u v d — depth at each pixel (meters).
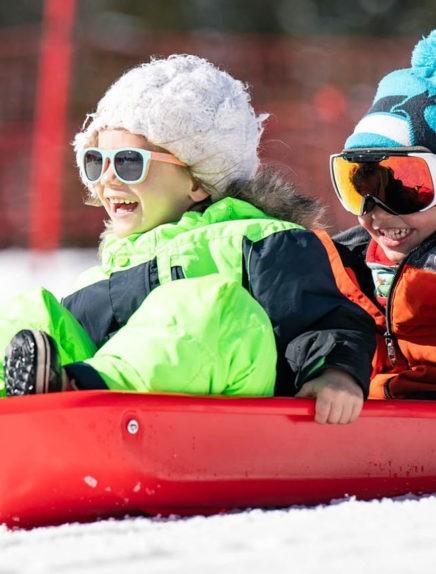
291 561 3.97
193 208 7.17
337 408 5.57
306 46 33.38
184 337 5.47
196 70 7.25
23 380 5.23
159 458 5.15
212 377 5.50
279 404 5.47
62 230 29.48
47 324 6.14
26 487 5.07
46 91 26.12
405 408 5.84
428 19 43.03
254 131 7.42
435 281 7.00
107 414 5.05
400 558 4.02
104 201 7.24
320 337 5.93
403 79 7.34
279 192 7.24
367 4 43.44
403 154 7.15
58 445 5.00
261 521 4.89
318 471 5.59
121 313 6.66
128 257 6.84
